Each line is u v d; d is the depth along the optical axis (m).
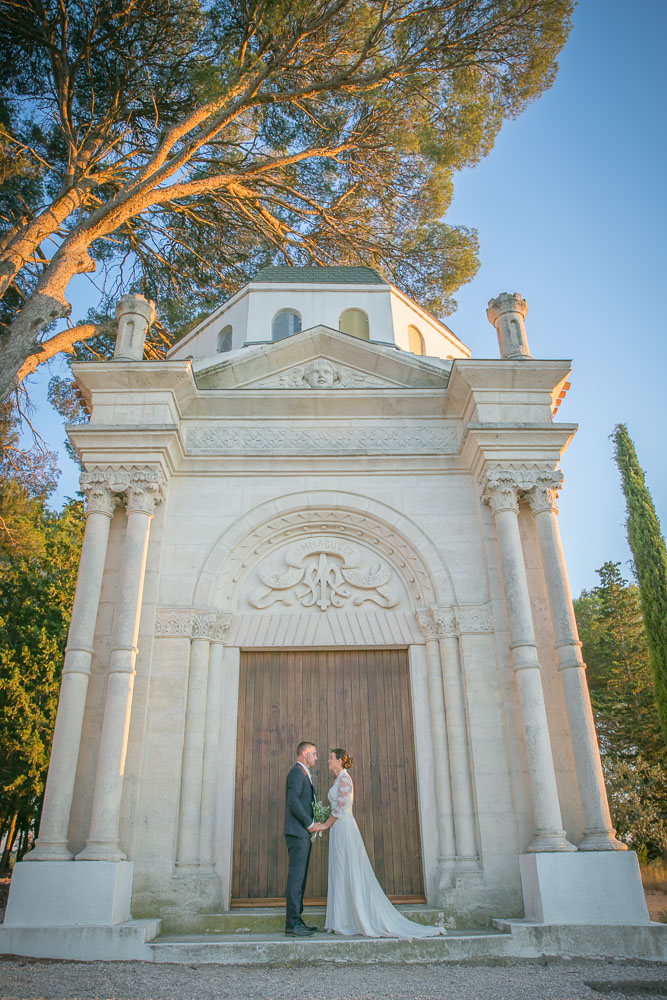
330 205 18.78
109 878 7.78
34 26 13.89
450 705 9.87
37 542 14.94
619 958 7.24
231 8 14.22
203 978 6.30
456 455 11.60
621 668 29.05
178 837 9.00
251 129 16.94
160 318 19.34
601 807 8.68
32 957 7.04
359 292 15.23
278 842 9.53
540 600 10.48
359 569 11.13
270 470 11.46
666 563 19.80
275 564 11.17
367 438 11.77
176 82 15.05
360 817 9.68
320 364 12.30
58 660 22.42
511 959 7.13
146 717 9.46
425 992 5.75
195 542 10.84
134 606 9.59
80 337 13.58
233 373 12.16
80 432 10.45
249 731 10.12
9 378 11.63
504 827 9.06
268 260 20.03
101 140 15.32
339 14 14.13
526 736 9.04
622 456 21.58
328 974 6.54
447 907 8.62
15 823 24.42
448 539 10.99
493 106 16.41
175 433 10.52
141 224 17.00
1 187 14.42
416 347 15.75
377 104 15.37
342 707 10.31
